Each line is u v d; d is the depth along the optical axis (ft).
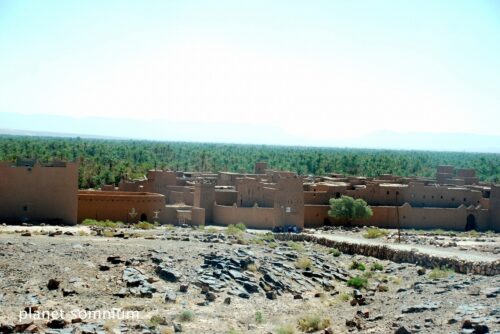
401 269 183.42
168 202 335.67
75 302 121.39
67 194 239.71
